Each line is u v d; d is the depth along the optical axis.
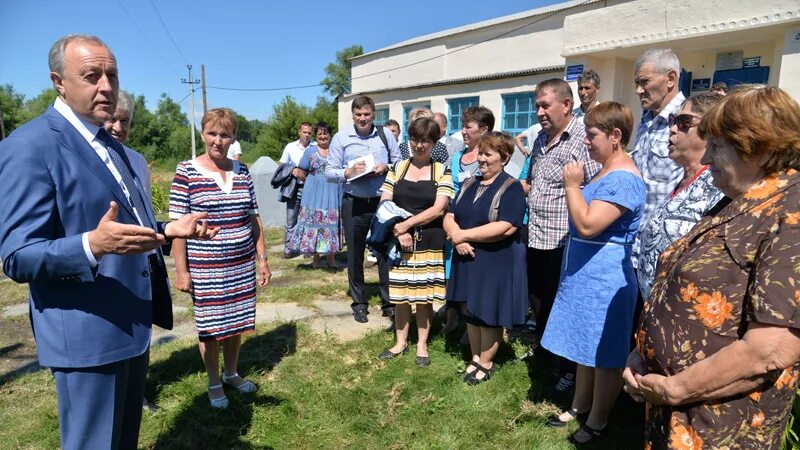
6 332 4.48
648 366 1.59
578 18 9.29
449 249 4.03
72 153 1.74
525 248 3.48
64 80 1.74
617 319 2.62
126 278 1.86
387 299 4.74
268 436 2.90
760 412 1.35
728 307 1.35
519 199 3.21
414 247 3.65
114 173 1.93
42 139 1.67
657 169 2.91
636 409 3.08
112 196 1.83
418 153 3.71
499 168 3.33
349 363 3.83
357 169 4.42
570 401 3.22
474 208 3.31
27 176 1.62
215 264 2.97
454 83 15.45
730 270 1.34
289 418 3.07
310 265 6.97
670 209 2.39
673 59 2.85
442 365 3.73
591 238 2.68
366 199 4.54
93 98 1.76
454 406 3.18
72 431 1.81
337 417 3.08
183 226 1.80
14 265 1.59
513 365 3.65
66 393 1.80
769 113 1.30
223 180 3.01
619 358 2.62
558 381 3.44
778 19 6.84
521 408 3.15
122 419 2.03
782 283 1.21
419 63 17.77
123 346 1.85
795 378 1.36
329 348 4.07
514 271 3.25
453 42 16.31
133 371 2.10
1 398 3.29
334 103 38.06
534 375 3.54
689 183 2.35
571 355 2.73
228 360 3.34
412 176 3.77
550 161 3.52
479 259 3.28
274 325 4.56
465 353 3.95
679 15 7.90
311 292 5.61
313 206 6.46
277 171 6.91
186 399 3.24
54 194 1.69
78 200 1.73
